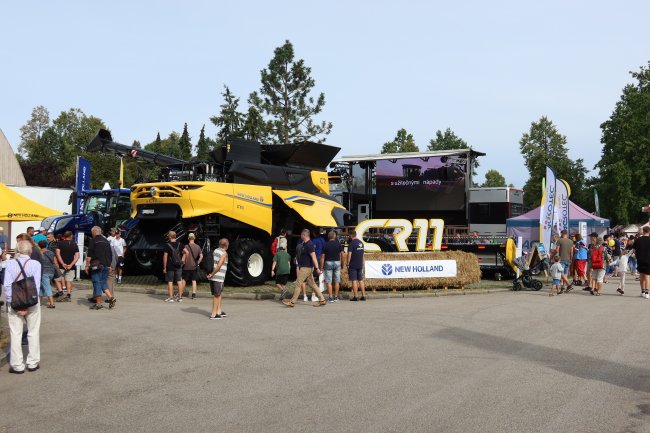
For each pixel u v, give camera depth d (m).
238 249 17.83
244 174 18.70
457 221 25.92
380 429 5.44
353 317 12.59
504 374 7.54
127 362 8.33
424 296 17.42
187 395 6.67
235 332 10.65
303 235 14.70
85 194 23.83
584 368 7.88
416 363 8.17
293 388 6.91
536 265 19.88
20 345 7.86
